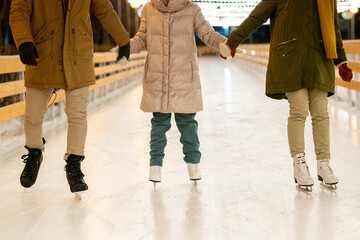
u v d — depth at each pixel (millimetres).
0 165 4176
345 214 2752
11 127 5977
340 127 5648
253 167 3973
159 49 3283
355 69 6590
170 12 3270
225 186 3414
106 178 3697
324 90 3176
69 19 3064
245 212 2832
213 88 11406
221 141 5105
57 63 3082
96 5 3184
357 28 23703
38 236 2506
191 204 3004
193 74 3293
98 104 8914
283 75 3189
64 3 3082
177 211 2873
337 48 3287
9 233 2557
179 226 2621
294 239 2404
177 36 3271
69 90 3135
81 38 3115
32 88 3172
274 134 5441
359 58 8914
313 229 2533
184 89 3273
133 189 3373
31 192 3334
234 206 2949
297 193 3195
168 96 3277
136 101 9383
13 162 4281
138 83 14930
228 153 4523
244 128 5879
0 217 2811
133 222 2693
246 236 2459
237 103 8359
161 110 3287
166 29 3254
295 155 3264
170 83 3273
